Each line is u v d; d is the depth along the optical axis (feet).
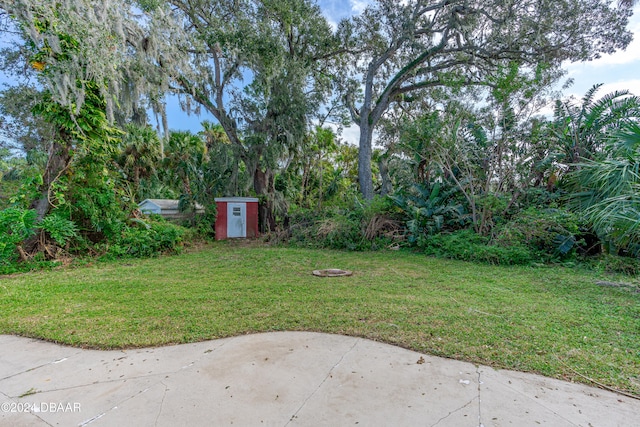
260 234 49.21
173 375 8.59
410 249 32.27
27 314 13.61
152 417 6.86
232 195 49.88
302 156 58.49
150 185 66.03
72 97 24.75
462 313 13.19
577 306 14.17
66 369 9.01
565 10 39.96
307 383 8.14
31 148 48.37
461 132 33.30
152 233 31.09
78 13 23.67
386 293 16.55
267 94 46.19
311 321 12.43
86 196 27.94
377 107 54.95
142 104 39.91
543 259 24.56
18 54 33.71
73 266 25.31
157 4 33.04
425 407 7.14
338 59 58.03
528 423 6.59
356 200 40.86
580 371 8.64
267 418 6.80
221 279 20.40
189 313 13.55
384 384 8.07
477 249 26.35
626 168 18.69
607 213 17.79
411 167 39.11
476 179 33.04
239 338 11.05
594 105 29.43
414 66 50.80
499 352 9.72
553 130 30.81
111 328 11.93
